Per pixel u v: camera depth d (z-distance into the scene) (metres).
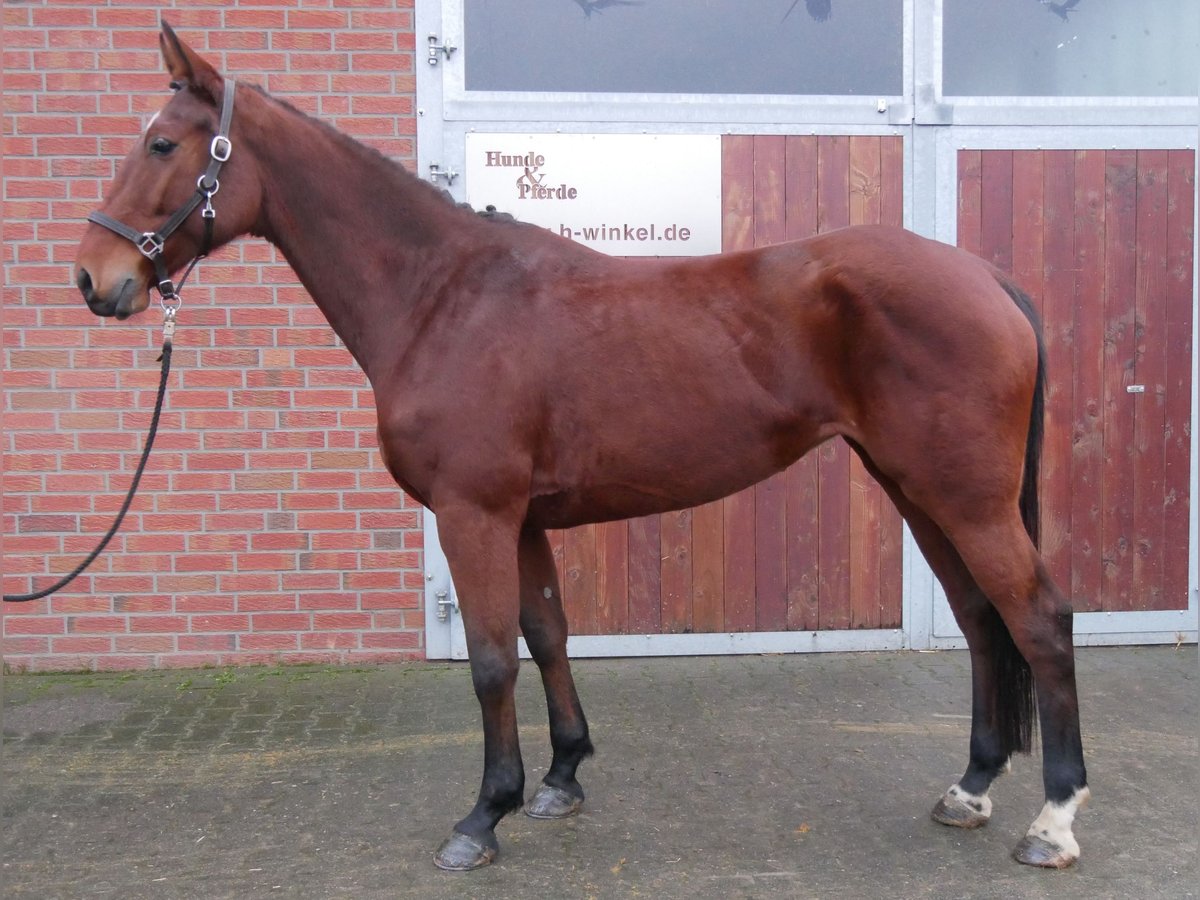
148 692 3.81
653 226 4.14
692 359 2.38
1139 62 4.20
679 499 2.49
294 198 2.54
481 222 2.58
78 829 2.67
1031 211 4.20
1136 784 2.88
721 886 2.32
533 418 2.40
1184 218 4.23
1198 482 4.27
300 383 4.07
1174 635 4.30
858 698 3.70
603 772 3.04
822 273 2.36
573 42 4.08
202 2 3.98
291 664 4.13
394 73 4.05
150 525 4.06
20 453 4.01
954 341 2.28
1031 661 2.36
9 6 3.90
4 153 3.94
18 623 4.04
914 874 2.37
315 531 4.11
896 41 4.14
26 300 3.97
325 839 2.60
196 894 2.32
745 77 4.13
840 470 4.21
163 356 2.53
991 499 2.30
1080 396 4.24
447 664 4.14
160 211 2.43
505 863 2.45
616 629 4.21
